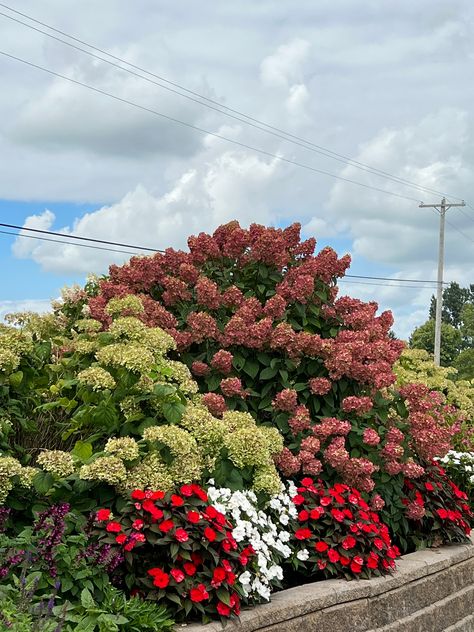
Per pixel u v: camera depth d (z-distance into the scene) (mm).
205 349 6398
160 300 6953
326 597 4824
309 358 6199
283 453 5531
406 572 5527
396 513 6180
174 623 4070
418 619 5527
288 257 6816
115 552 4031
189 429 4926
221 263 7020
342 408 6070
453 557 6141
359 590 5059
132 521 4207
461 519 6559
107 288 6801
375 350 6336
